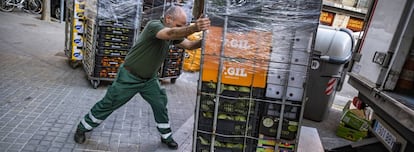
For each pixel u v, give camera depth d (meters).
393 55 3.02
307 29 2.29
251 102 2.47
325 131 4.91
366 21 3.83
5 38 7.88
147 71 3.02
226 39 2.36
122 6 4.92
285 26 2.30
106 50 4.96
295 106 2.45
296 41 2.32
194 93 5.77
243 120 2.52
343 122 4.72
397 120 2.66
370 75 3.35
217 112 2.51
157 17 5.48
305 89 2.38
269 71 2.40
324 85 5.04
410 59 3.03
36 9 13.05
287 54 2.35
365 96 3.43
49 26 10.93
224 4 2.31
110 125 3.80
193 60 7.34
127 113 4.25
